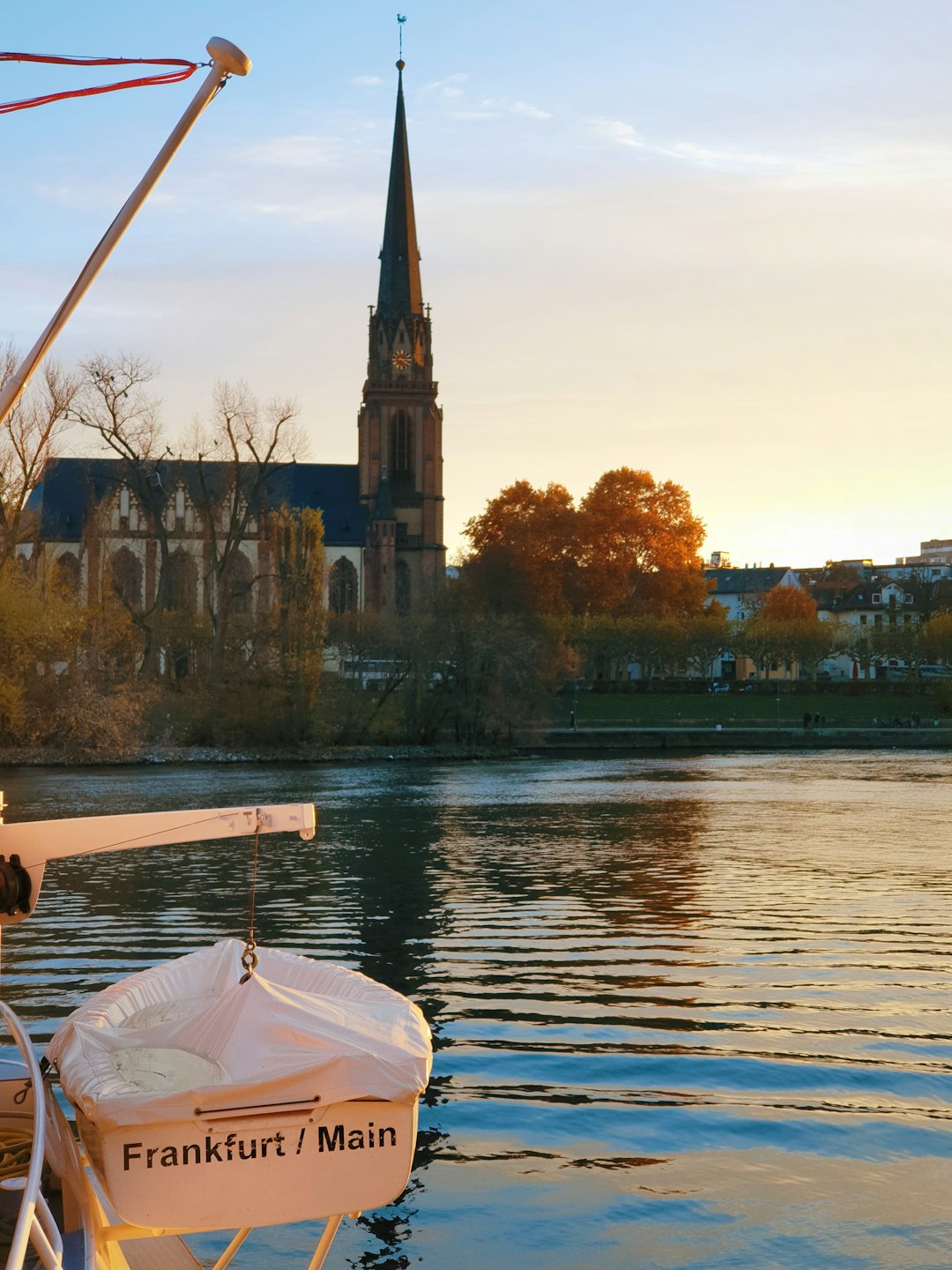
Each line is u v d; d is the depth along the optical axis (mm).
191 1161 6305
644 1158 11602
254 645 77500
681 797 54906
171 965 8844
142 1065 7387
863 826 43250
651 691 124562
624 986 18594
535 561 128625
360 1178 6496
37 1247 6270
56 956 21250
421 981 19094
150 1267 8070
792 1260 9586
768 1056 14758
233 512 80375
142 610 88250
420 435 148875
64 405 68125
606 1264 9508
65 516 134375
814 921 24484
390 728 82625
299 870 32656
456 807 49906
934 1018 16547
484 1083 13773
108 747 70500
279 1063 6812
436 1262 9555
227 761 73375
